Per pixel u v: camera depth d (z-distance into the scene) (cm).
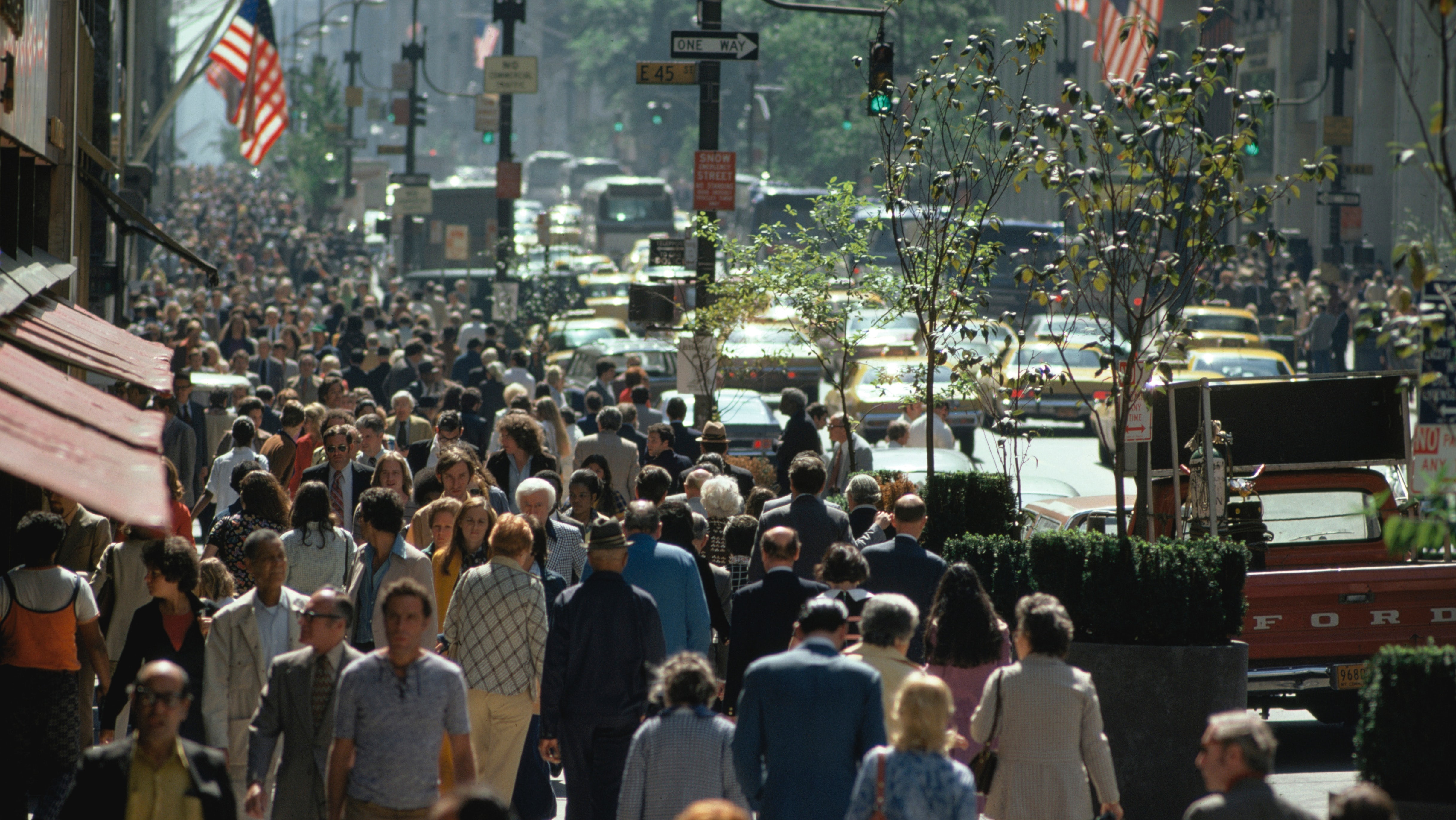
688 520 3788
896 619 2828
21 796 3294
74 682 3347
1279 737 4500
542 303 14750
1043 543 3594
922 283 4950
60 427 2717
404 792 2462
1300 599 4106
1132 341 3862
